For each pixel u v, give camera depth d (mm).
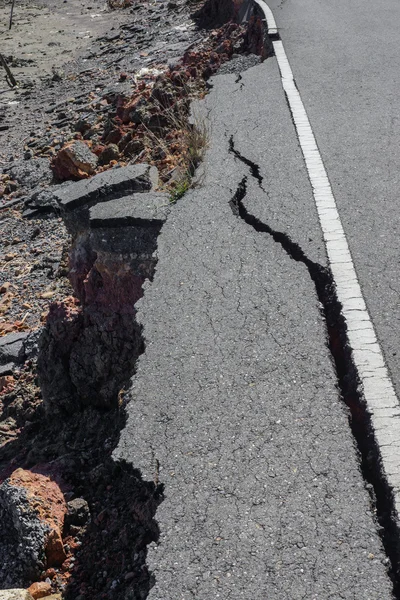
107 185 6559
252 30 13914
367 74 9828
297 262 5207
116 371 5910
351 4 14938
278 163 7016
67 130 16203
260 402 3867
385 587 2826
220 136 7855
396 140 7457
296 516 3166
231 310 4695
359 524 3100
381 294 4809
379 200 6121
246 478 3391
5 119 19391
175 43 21719
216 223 5832
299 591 2840
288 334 4410
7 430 6410
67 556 4324
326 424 3672
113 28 30797
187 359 4270
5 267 10391
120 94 15539
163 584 2934
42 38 31172
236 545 3062
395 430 3621
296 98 9008
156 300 4887
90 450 5457
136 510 4258
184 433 3711
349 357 4246
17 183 13695
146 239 5895
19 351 7637
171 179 7234
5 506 4438
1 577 4211
